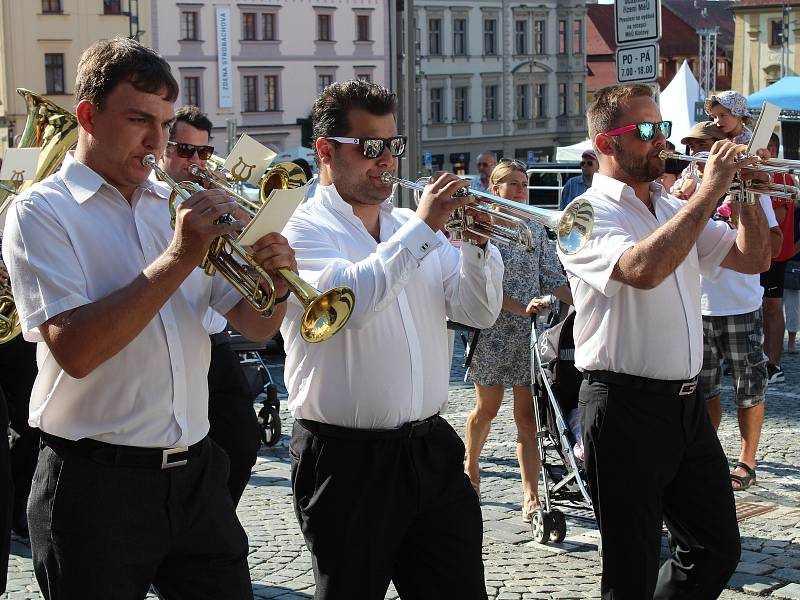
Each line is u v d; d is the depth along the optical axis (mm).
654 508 4004
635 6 9648
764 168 4031
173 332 3086
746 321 6691
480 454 7031
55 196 3025
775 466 7215
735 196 4270
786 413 8727
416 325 3580
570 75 67812
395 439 3490
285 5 52469
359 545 3467
